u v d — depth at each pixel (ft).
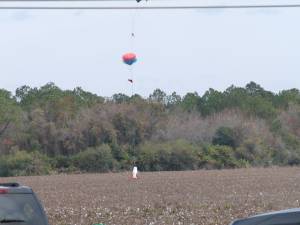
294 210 99.04
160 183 608.19
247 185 562.25
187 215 322.34
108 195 475.72
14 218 136.36
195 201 406.62
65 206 386.52
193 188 535.19
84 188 561.43
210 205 375.86
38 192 520.83
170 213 335.26
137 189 534.78
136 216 325.01
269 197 432.66
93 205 391.45
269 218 98.12
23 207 138.00
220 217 312.29
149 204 390.21
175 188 537.65
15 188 138.92
